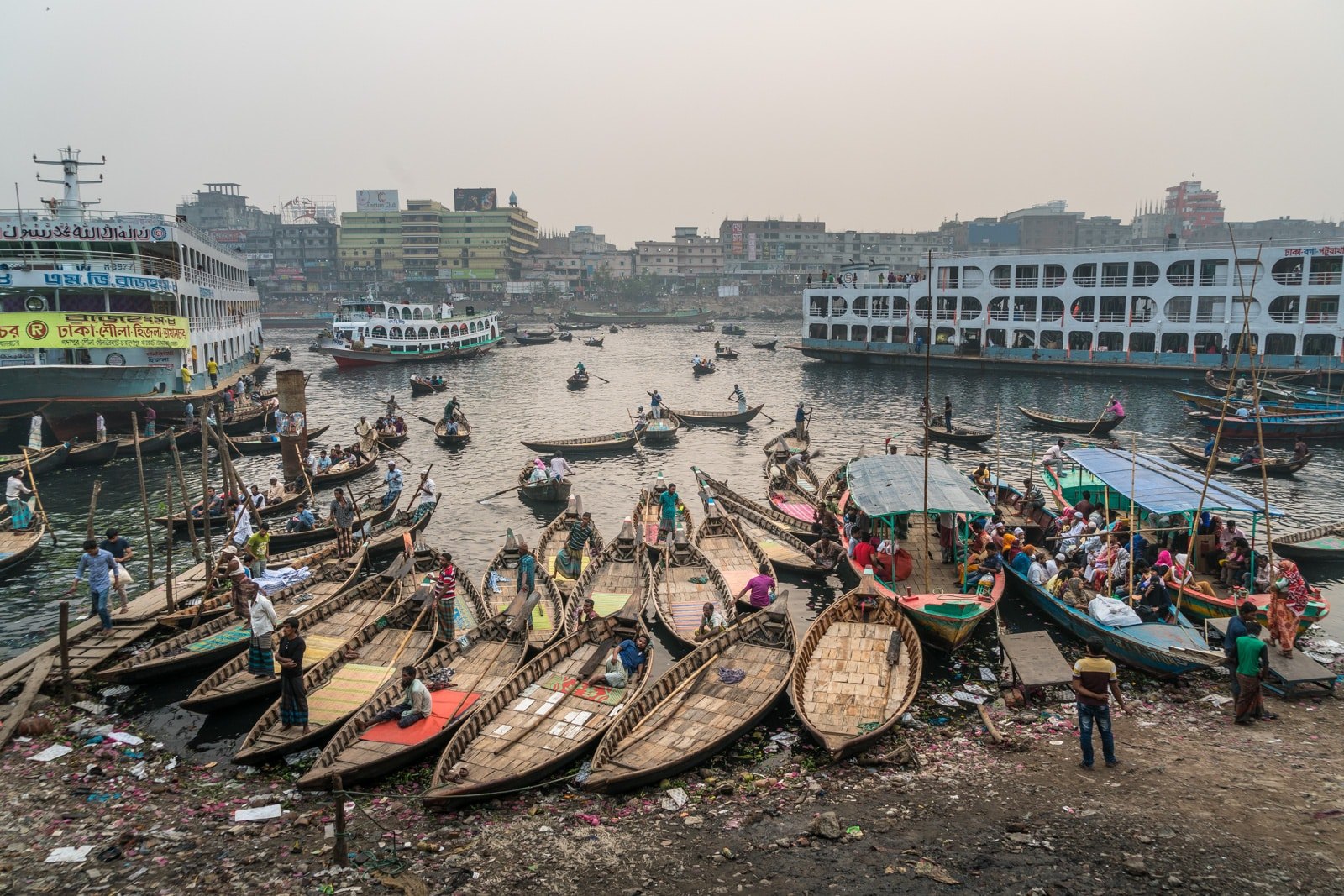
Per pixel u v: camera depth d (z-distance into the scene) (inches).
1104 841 429.1
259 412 1955.0
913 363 3193.9
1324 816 437.4
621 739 559.8
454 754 538.0
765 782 524.7
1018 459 1610.5
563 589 871.1
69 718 632.4
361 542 1013.2
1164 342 2691.9
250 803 509.4
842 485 1305.4
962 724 605.3
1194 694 633.6
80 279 1728.6
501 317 6171.3
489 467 1600.6
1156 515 910.4
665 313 7091.5
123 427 1813.5
